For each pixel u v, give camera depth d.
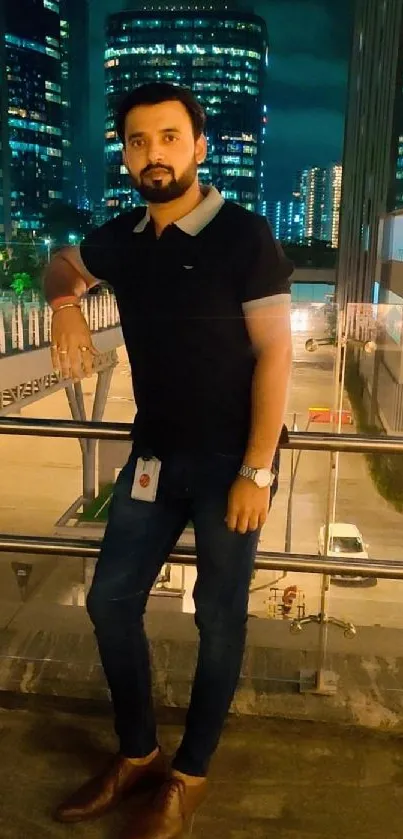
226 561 1.72
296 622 2.57
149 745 1.90
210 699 1.81
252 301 1.53
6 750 2.08
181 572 2.81
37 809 1.87
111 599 1.78
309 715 2.20
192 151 1.57
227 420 1.66
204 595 1.77
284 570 2.07
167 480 1.72
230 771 2.00
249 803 1.89
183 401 1.66
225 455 1.68
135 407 1.80
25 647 2.49
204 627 1.79
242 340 1.59
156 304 1.61
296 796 1.92
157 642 2.54
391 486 12.34
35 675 2.35
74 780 1.97
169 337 1.62
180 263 1.56
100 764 2.03
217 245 1.53
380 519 11.52
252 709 2.22
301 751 2.08
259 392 1.58
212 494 1.69
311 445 1.90
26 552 2.14
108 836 1.78
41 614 2.74
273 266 1.52
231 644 1.80
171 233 1.55
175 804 1.76
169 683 2.33
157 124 1.53
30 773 2.00
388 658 2.46
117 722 1.88
